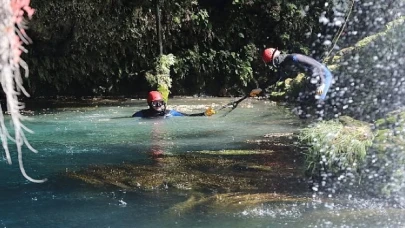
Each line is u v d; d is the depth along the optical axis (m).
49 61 16.53
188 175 6.10
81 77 17.31
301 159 6.82
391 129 5.33
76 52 16.94
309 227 4.23
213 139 8.67
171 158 7.11
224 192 5.35
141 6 17.30
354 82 7.78
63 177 6.05
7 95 1.38
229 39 18.45
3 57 1.38
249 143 8.20
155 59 17.41
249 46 18.34
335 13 13.88
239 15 18.45
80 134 9.32
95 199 5.17
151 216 4.60
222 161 6.86
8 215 4.68
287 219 4.44
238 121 10.76
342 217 4.48
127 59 17.62
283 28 18.58
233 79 18.16
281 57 6.45
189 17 17.88
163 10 17.58
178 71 17.70
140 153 7.51
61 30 16.38
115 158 7.15
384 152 5.11
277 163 6.66
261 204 4.90
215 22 18.41
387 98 7.24
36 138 8.87
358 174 5.23
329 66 8.38
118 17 17.06
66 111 13.02
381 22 11.60
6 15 1.38
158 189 5.52
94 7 16.52
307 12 18.33
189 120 11.00
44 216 4.64
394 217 4.48
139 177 6.02
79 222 4.46
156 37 17.61
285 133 9.09
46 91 17.02
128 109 13.49
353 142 5.32
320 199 5.06
